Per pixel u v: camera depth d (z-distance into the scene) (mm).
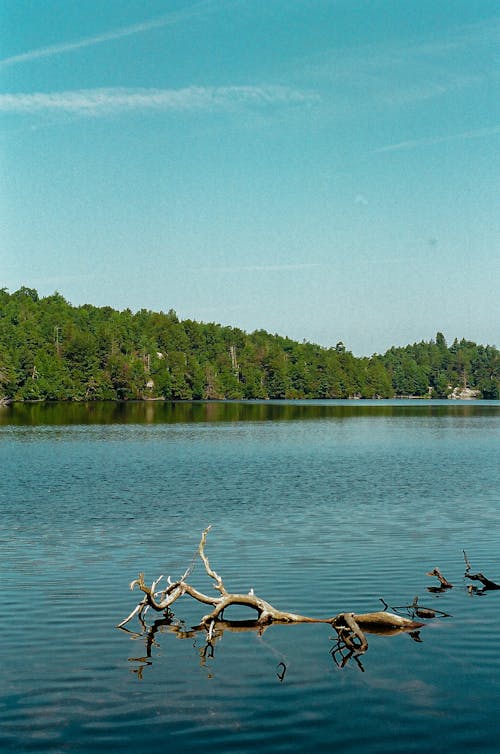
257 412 146250
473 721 12883
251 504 34500
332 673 14875
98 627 17578
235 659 15680
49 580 21328
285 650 16188
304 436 80750
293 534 27484
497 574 21859
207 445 68312
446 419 121750
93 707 13422
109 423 103500
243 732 12539
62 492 38281
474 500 35562
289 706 13469
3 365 182875
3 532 27938
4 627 17438
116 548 25297
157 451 61656
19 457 56062
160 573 22125
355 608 18828
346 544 25766
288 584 20891
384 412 152125
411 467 50469
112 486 40594
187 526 29078
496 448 66062
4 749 12000
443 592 20062
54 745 12117
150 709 13336
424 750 11977
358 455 59250
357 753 11859
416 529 28375
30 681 14469
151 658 15695
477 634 16875
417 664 15258
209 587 20781
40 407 158875
